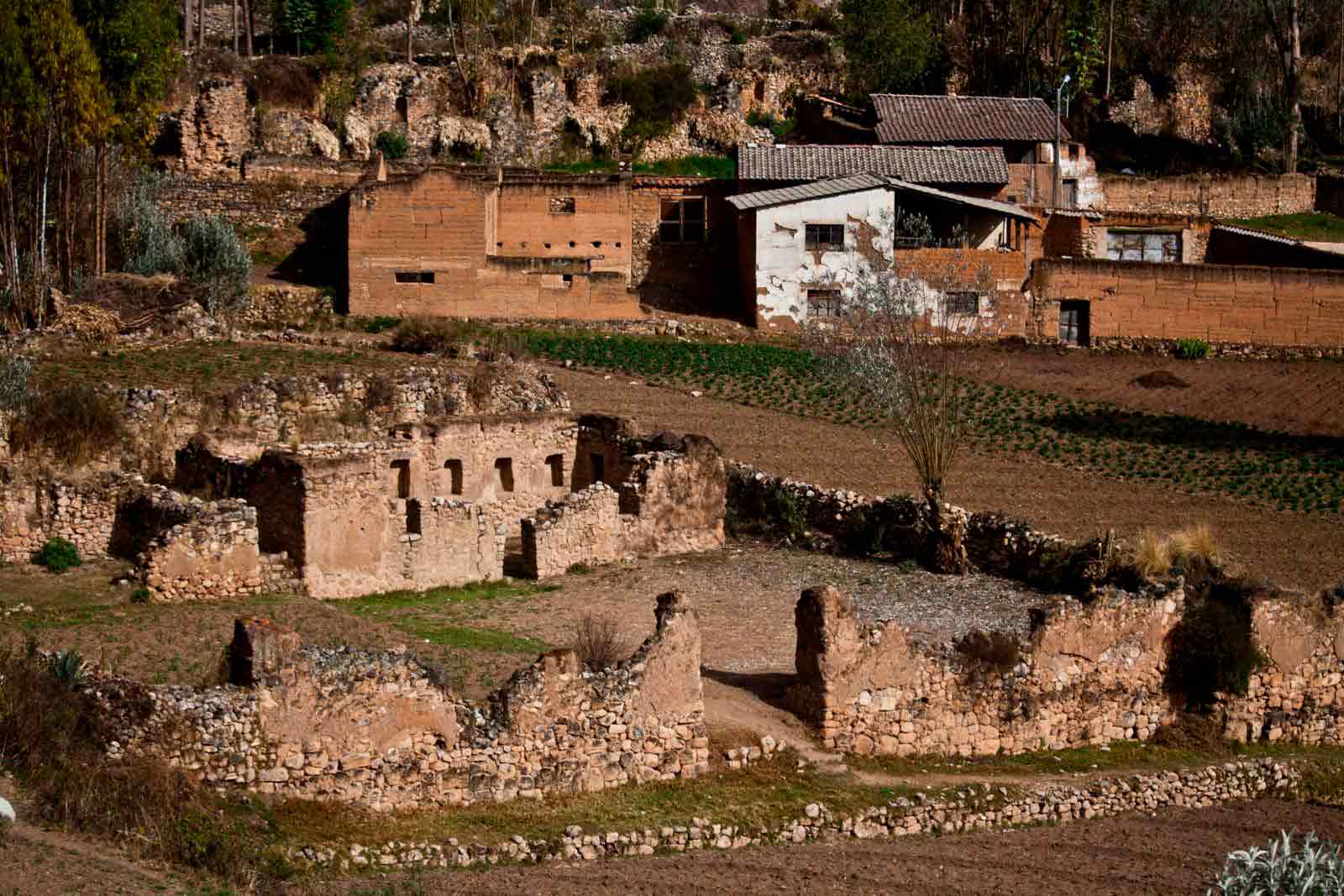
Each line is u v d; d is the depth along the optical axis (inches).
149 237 2497.5
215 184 2805.1
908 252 2753.4
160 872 858.8
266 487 1451.8
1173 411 2417.6
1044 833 1141.1
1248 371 2677.2
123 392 1711.4
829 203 2728.8
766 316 2726.4
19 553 1419.8
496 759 1027.3
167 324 2191.2
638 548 1688.0
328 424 1817.2
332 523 1438.2
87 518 1439.5
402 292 2628.0
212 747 941.8
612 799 1052.5
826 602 1167.6
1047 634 1252.5
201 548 1347.2
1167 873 1086.4
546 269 2677.2
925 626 1462.8
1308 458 2183.8
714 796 1080.2
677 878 986.7
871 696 1182.3
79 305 2128.4
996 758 1225.4
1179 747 1293.1
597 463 1806.1
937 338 2620.6
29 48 2311.8
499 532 1572.3
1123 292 2802.7
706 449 1733.5
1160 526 1867.6
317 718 970.1
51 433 1615.4
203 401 1752.0
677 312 2810.0
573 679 1058.1
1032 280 2795.3
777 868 1019.9
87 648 1160.8
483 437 1733.5
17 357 1834.4
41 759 904.3
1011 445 2180.1
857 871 1034.1
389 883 924.6
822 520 1782.7
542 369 2367.1
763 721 1167.6
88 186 2452.0
